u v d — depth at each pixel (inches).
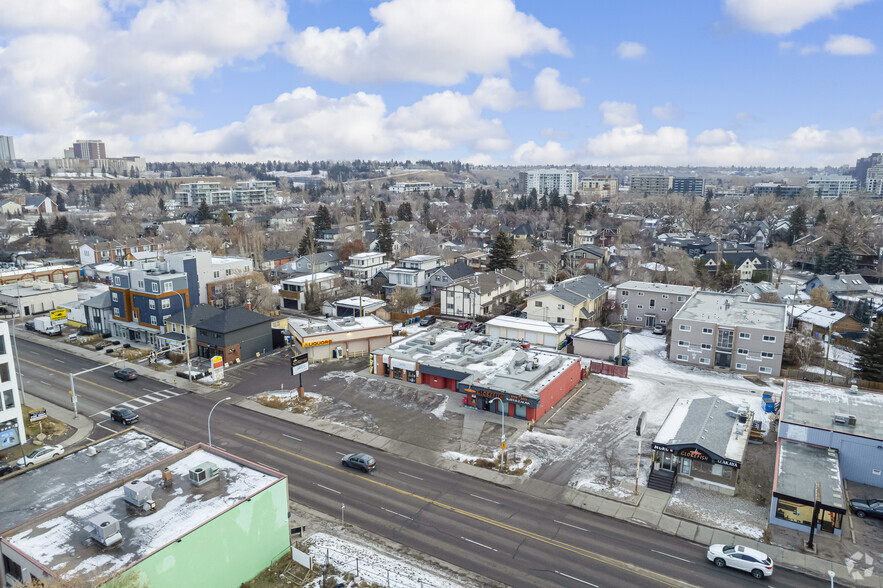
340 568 1478.8
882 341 2721.5
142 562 1182.9
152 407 2532.0
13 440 2154.3
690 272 4753.9
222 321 3137.3
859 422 1957.4
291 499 1803.6
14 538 1288.1
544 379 2536.9
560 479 1924.2
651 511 1739.7
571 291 3779.5
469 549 1558.8
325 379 2859.3
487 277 4269.2
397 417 2412.6
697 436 1932.8
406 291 4111.7
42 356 3250.5
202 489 1476.4
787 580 1433.3
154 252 5964.6
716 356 2987.2
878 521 1686.8
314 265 5022.1
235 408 2519.7
